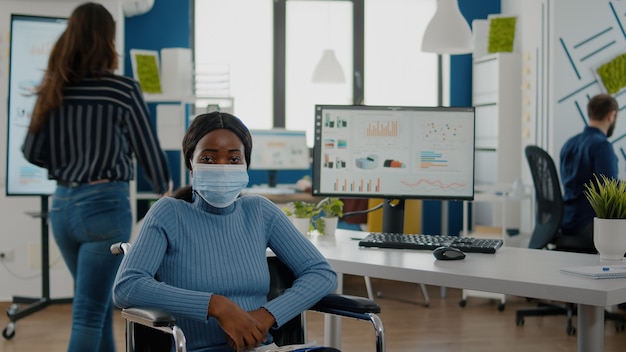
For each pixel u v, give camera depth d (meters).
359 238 3.00
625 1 5.96
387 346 4.37
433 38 4.98
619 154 5.95
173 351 2.02
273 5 6.95
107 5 5.47
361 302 2.06
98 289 3.05
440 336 4.62
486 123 6.71
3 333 4.51
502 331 4.76
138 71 5.96
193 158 2.17
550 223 4.77
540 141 6.12
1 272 5.54
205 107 6.41
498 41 6.59
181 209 2.10
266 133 6.43
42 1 5.36
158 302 1.92
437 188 3.03
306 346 1.99
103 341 3.15
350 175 3.06
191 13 6.83
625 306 5.15
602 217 2.43
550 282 2.03
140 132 3.08
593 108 4.77
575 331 4.73
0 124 5.43
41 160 3.09
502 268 2.27
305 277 2.13
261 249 2.17
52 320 4.99
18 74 4.80
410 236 2.85
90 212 3.02
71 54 3.01
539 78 6.12
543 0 6.07
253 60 6.95
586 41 5.93
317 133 3.06
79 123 3.02
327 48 7.05
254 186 6.46
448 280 2.18
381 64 7.13
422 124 3.03
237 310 1.93
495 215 6.48
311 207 3.10
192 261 2.05
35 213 4.73
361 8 7.05
